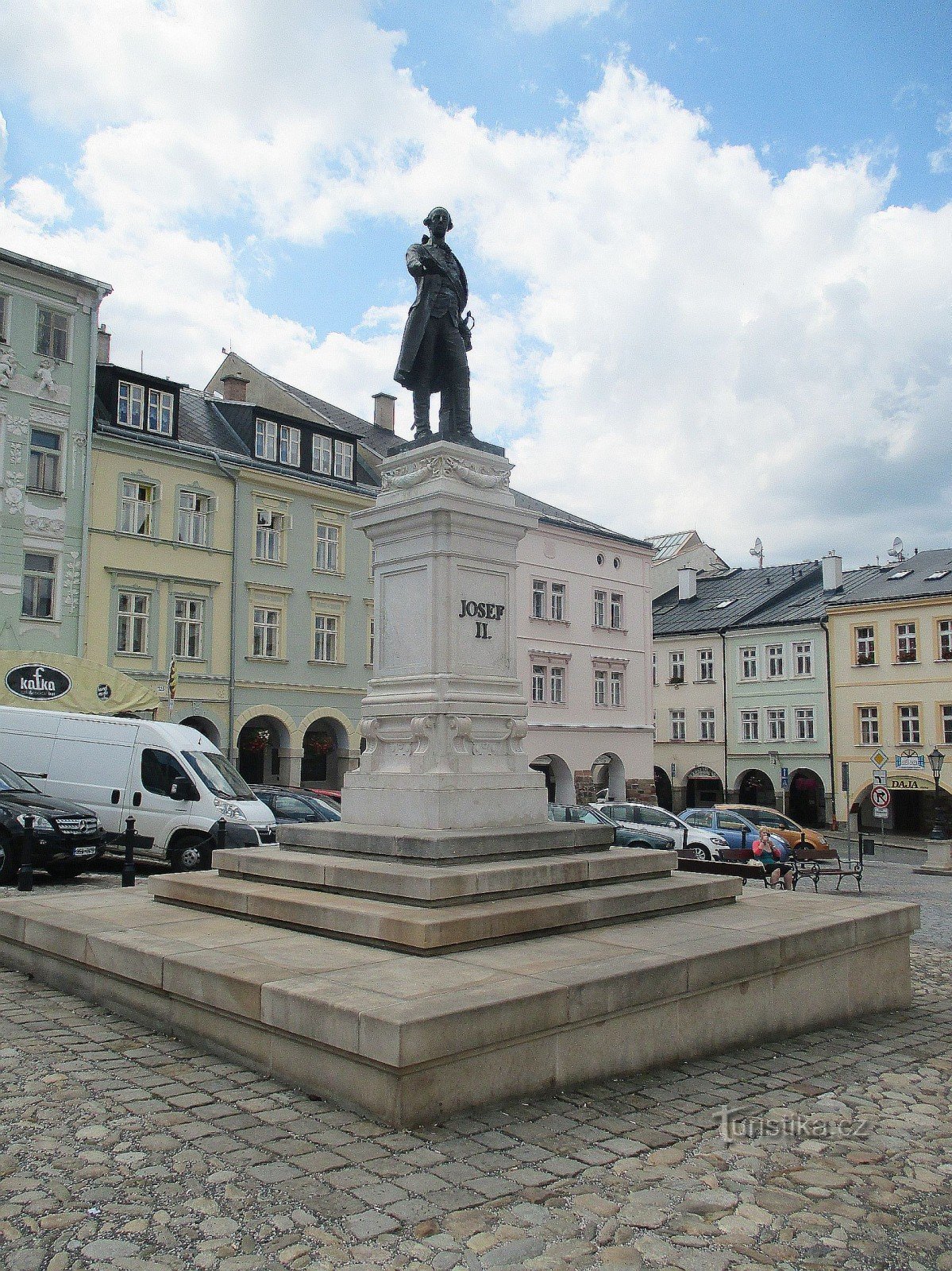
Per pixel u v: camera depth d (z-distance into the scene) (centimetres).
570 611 4066
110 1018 677
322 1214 396
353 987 535
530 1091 525
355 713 3519
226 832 1628
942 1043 699
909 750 4353
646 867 820
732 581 5584
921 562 4709
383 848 751
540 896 717
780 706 4809
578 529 4097
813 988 720
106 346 3425
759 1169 457
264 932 700
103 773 1745
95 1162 441
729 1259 375
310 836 818
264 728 3400
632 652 4341
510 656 879
